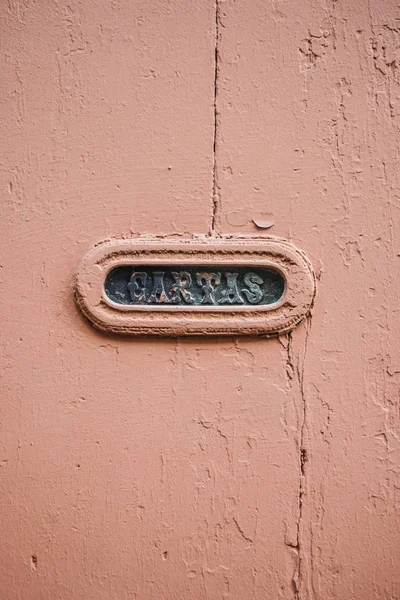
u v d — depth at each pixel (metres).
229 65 0.93
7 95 0.93
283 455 0.92
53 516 0.91
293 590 0.91
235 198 0.93
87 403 0.91
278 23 0.94
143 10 0.93
